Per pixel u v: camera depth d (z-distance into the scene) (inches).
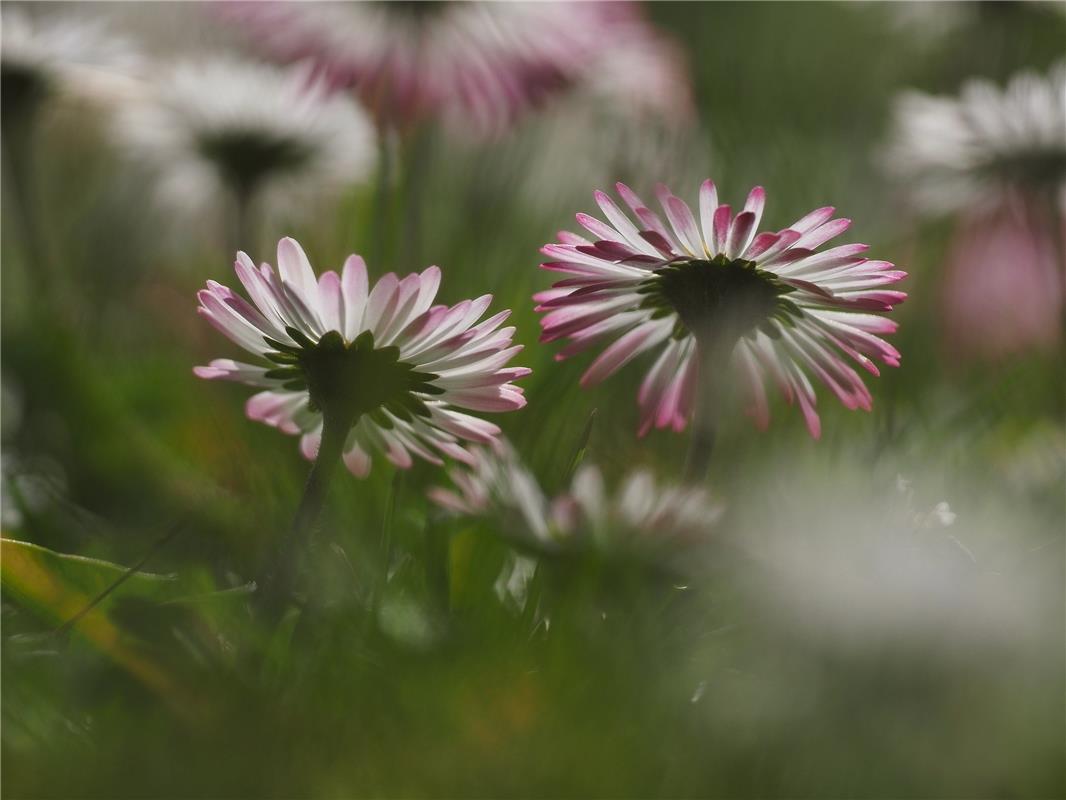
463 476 8.8
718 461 10.4
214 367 8.6
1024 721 7.9
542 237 13.1
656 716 8.0
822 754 7.9
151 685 8.3
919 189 14.2
